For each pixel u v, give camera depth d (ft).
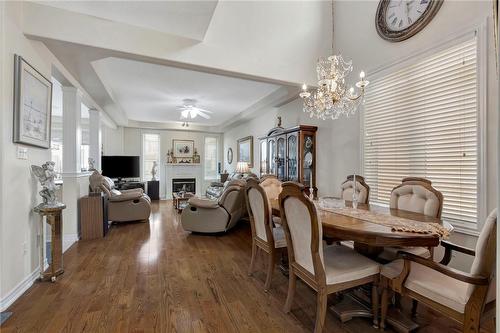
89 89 13.85
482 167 7.37
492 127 7.21
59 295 7.20
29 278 7.75
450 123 8.32
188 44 10.29
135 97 18.17
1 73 6.50
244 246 11.91
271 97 17.20
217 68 10.84
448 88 8.36
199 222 13.58
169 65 10.46
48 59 9.07
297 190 5.51
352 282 5.60
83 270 8.93
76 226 12.37
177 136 29.73
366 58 11.53
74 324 5.88
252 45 11.62
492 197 7.21
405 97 9.84
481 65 7.37
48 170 8.16
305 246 5.77
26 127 7.44
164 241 12.59
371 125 11.34
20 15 7.47
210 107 21.20
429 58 8.95
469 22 7.69
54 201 8.33
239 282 8.15
